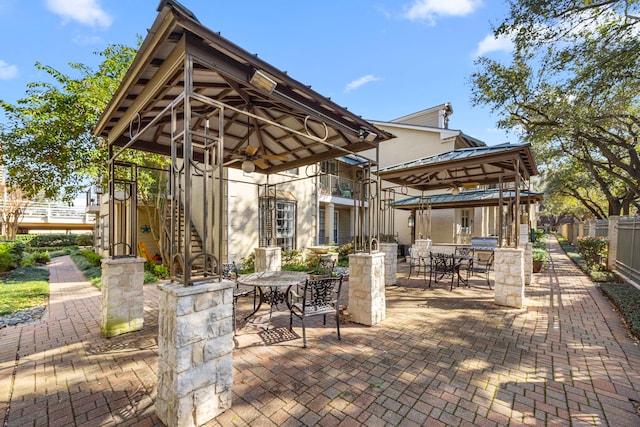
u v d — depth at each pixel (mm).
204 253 2336
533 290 6426
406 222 14523
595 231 11383
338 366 2963
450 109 14633
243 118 4590
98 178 8016
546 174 16719
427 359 3111
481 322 4285
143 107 3068
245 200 8945
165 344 2152
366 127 3979
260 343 3549
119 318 3811
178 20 1973
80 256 13320
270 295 4309
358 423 2129
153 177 8492
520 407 2301
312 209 11461
